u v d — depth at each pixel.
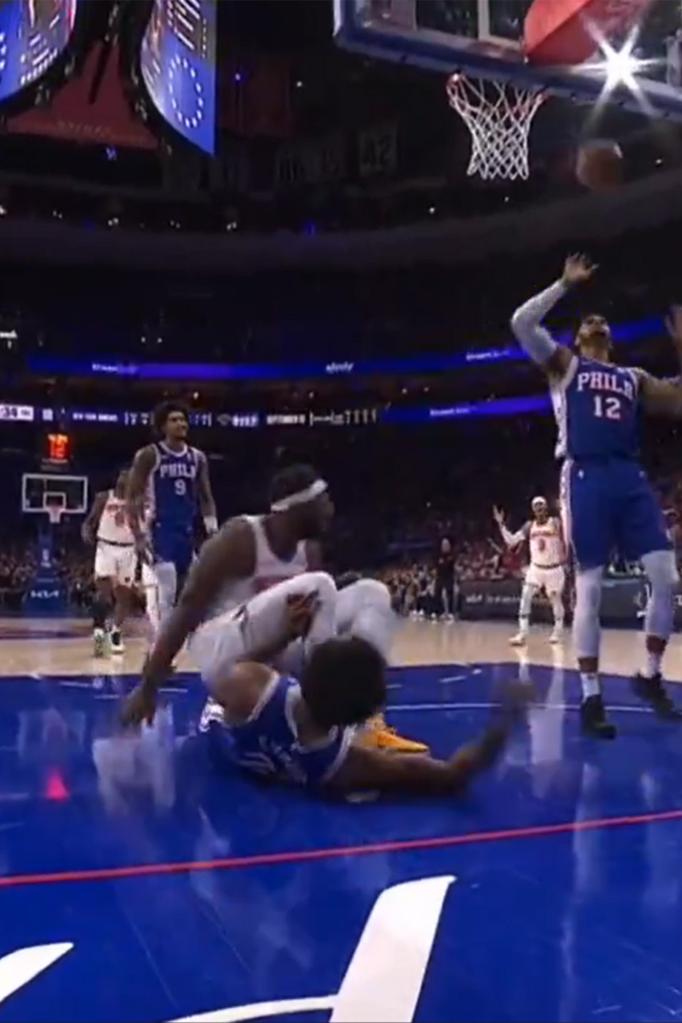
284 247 31.55
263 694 3.81
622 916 2.55
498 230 29.52
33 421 33.22
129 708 4.12
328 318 33.75
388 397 34.28
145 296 33.84
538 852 3.10
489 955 2.29
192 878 2.82
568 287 5.46
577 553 5.41
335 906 2.60
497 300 31.45
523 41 7.96
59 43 11.85
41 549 28.47
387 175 29.45
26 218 29.84
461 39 7.83
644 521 5.46
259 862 2.97
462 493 32.94
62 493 28.67
